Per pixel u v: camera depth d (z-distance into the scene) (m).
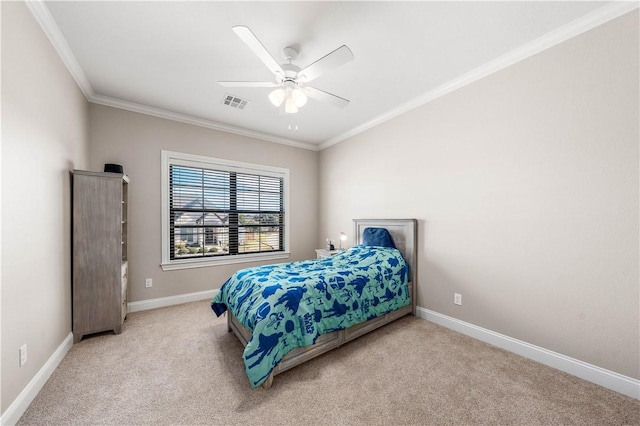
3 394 1.31
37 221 1.67
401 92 2.80
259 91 2.78
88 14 1.71
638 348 1.59
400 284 2.74
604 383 1.69
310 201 4.69
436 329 2.59
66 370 1.87
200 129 3.55
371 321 2.47
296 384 1.72
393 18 1.75
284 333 1.75
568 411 1.48
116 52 2.12
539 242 2.01
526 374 1.83
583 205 1.80
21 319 1.47
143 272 3.14
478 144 2.40
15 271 1.43
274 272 2.40
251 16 1.74
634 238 1.61
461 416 1.45
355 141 3.90
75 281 2.27
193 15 1.73
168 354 2.10
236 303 2.09
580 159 1.81
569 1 1.62
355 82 2.59
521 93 2.11
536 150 2.03
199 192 3.60
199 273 3.55
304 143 4.57
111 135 2.95
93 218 2.36
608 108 1.70
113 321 2.44
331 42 2.00
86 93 2.67
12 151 1.41
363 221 3.61
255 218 4.12
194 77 2.51
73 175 2.29
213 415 1.45
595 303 1.75
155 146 3.22
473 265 2.43
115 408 1.50
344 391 1.66
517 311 2.13
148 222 3.17
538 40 1.96
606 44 1.69
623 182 1.64
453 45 2.04
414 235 2.93
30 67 1.59
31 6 1.57
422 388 1.69
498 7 1.66
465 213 2.50
